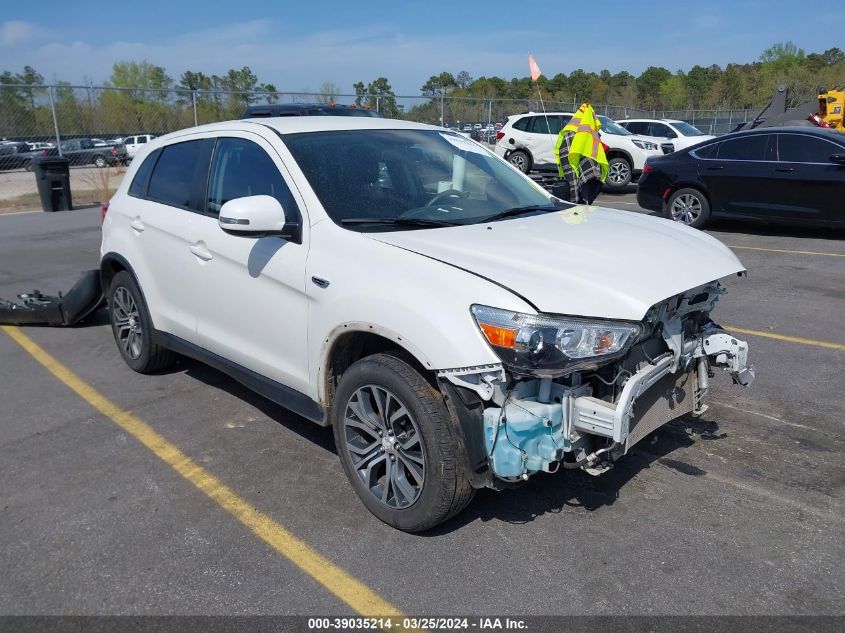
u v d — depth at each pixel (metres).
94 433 4.41
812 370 5.16
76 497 3.66
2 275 8.92
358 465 3.42
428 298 2.96
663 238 3.61
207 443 4.25
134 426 4.50
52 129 18.72
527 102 26.42
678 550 3.10
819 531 3.21
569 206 4.37
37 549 3.23
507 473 2.90
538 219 3.86
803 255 9.27
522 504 3.49
